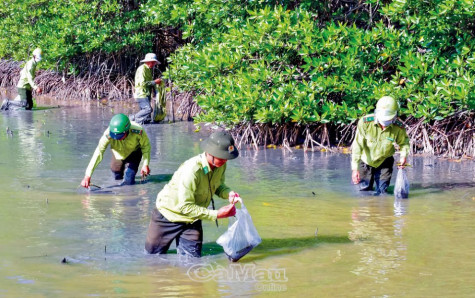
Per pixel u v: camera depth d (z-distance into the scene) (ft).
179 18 89.86
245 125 69.87
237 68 71.97
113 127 46.50
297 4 77.05
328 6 77.30
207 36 87.40
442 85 59.72
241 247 31.35
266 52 70.28
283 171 55.36
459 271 29.89
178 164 58.03
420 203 43.98
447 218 39.78
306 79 70.03
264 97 65.92
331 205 43.47
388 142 45.78
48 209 41.98
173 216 32.01
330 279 28.94
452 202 44.06
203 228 38.09
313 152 65.00
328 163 58.95
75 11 118.01
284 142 67.56
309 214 41.06
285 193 47.09
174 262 31.63
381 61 67.26
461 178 52.03
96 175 53.11
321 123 66.33
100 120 91.61
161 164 58.03
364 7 77.15
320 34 66.59
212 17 80.59
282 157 62.28
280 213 41.32
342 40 67.62
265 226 38.27
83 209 42.06
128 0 120.26
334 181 51.26
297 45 67.56
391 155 46.55
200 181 31.24
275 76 67.21
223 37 75.51
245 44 70.74
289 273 29.84
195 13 90.53
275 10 69.05
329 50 65.87
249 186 49.44
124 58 124.26
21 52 138.31
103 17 120.67
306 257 32.27
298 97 64.75
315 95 66.39
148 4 104.73
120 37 118.21
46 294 27.04
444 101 60.13
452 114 61.72
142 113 88.12
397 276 29.25
